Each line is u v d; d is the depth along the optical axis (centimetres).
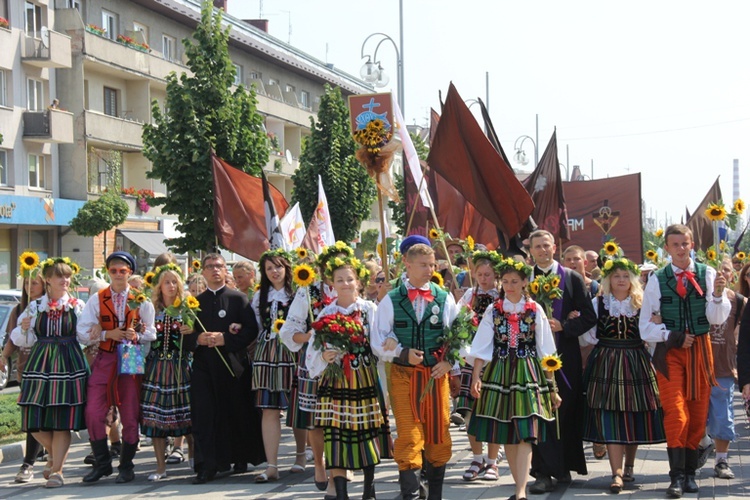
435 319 724
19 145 3186
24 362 980
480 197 997
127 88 3750
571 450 850
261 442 942
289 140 5191
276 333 892
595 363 846
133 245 3678
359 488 853
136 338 909
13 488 902
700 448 936
